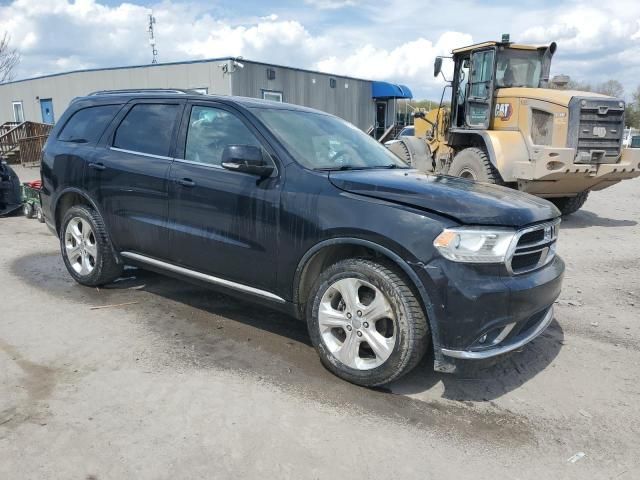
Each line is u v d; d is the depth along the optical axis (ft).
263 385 11.49
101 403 10.52
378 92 98.27
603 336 14.92
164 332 14.17
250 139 13.29
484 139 32.71
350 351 11.46
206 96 14.67
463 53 35.60
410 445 9.58
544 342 14.40
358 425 10.13
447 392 11.51
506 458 9.34
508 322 10.37
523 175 30.12
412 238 10.41
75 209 17.17
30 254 22.13
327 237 11.45
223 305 16.30
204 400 10.78
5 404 10.37
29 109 100.73
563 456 9.46
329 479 8.59
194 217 13.80
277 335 14.21
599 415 10.84
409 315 10.55
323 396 11.12
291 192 12.09
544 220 11.37
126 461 8.82
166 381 11.51
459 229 10.22
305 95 82.43
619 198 46.24
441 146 39.06
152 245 15.02
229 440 9.48
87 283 17.40
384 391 11.44
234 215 12.94
